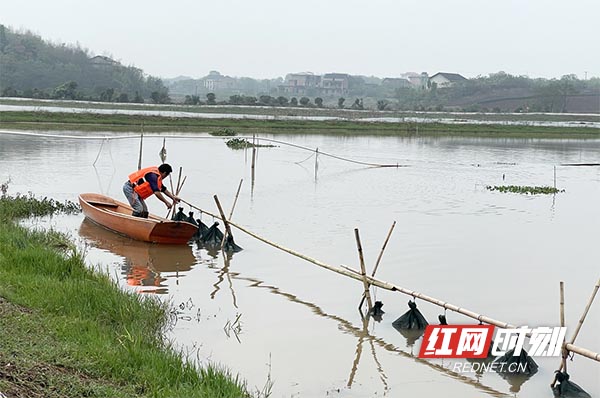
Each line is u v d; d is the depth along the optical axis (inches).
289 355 417.4
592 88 6205.7
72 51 5329.7
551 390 384.2
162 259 627.8
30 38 5265.8
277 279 577.6
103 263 604.4
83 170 1190.3
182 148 1647.4
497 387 386.9
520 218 895.7
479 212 933.8
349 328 469.4
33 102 2824.8
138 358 343.0
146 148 1605.6
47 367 309.1
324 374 393.4
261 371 391.2
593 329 473.4
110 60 5354.3
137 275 574.2
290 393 365.7
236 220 818.2
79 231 716.0
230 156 1521.9
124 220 682.8
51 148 1504.7
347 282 574.9
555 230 819.4
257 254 660.1
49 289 436.1
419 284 571.8
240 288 549.3
